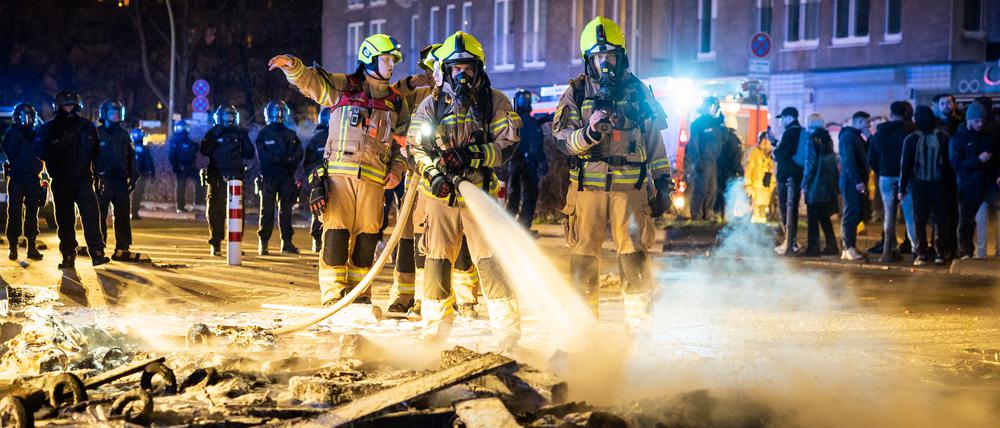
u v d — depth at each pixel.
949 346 7.51
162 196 31.30
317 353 6.80
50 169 12.70
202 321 8.45
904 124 14.85
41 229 19.33
